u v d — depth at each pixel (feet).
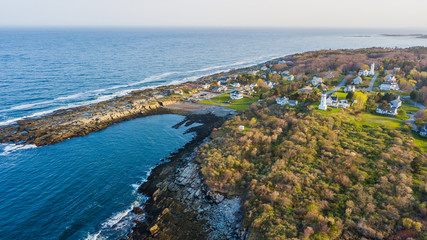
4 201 271.90
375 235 193.77
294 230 203.92
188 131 447.42
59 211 260.62
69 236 232.12
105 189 294.05
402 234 191.01
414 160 250.37
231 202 262.26
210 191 276.62
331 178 257.14
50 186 297.74
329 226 202.18
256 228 215.51
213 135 403.75
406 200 214.69
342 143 311.27
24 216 253.24
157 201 272.10
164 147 391.86
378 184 237.04
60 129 437.17
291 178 258.98
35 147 382.63
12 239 228.02
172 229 234.79
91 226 242.78
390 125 357.20
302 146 308.60
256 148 330.75
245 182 280.51
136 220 249.14
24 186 296.51
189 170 314.35
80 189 293.43
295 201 236.84
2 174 317.22
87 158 357.41
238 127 389.39
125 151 378.12
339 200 230.89
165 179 306.96
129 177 316.60
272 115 431.43
